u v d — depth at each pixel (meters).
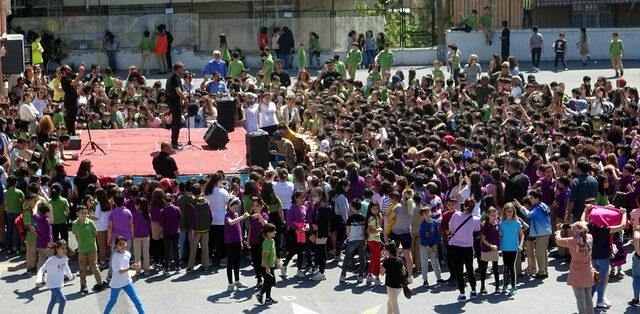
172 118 28.70
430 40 51.47
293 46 49.62
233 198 21.47
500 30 49.50
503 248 20.48
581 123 29.38
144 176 25.81
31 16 50.19
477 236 21.02
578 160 22.91
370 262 21.28
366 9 52.16
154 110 33.19
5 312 20.12
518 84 34.88
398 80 37.97
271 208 22.56
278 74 39.66
